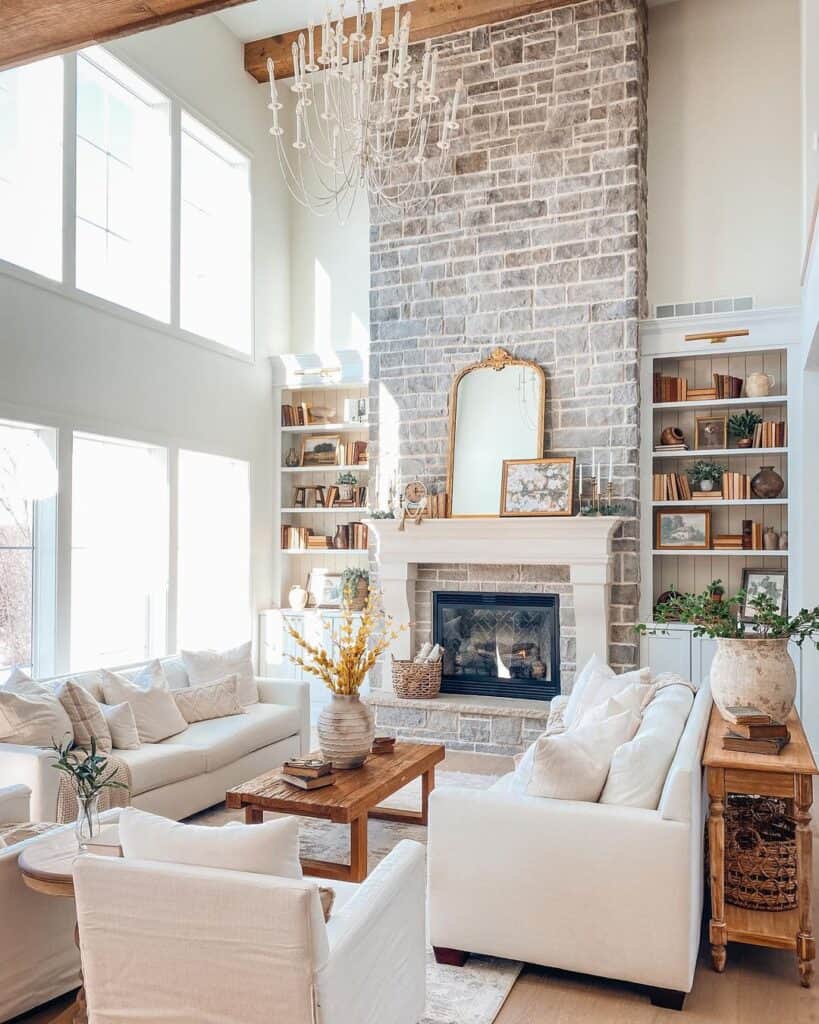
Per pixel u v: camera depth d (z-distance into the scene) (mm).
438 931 3131
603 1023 2779
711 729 3533
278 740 5559
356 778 3980
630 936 2861
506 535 6414
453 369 6895
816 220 4391
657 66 6840
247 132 7688
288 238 8312
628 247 6379
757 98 6586
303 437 8172
